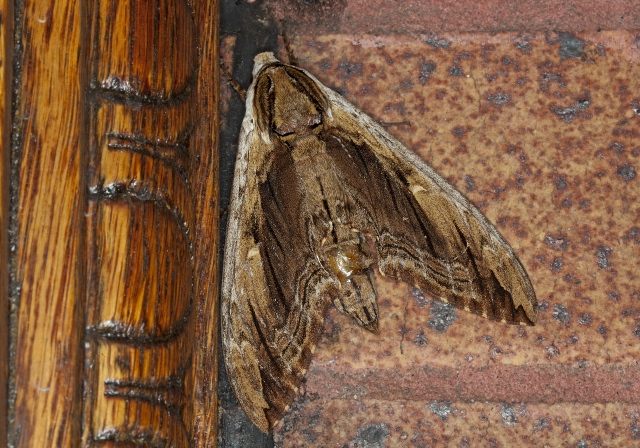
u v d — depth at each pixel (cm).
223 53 57
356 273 56
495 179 56
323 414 56
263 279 56
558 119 56
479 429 56
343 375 56
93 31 52
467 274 56
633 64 57
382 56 57
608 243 56
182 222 53
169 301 53
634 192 56
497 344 56
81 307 52
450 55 57
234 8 57
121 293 52
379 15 57
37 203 52
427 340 56
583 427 56
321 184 56
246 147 56
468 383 56
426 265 56
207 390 54
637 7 57
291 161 56
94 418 52
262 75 56
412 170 56
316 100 56
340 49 57
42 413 51
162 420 52
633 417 56
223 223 56
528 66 57
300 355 56
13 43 52
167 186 53
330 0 57
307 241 56
